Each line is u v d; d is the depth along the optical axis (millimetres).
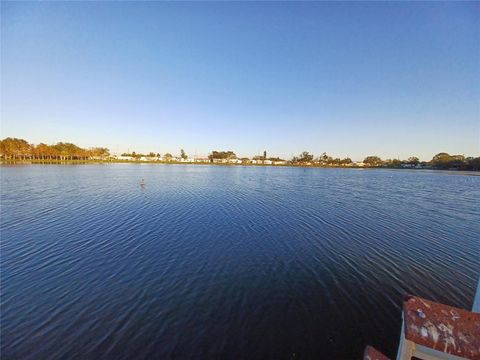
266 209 21734
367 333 6559
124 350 5859
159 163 135750
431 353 2727
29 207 20594
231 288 8633
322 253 11820
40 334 6293
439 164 122812
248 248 12344
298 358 5730
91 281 8898
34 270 9594
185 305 7633
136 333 6410
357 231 15477
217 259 10977
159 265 10266
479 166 100812
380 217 19406
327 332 6570
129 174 57531
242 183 44469
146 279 9133
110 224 16031
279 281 9141
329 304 7777
